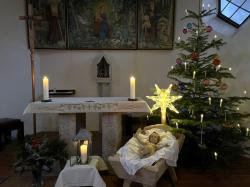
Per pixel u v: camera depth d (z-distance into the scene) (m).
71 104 2.72
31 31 3.09
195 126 3.01
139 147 2.52
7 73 4.18
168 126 2.81
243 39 3.45
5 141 3.80
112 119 2.89
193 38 2.99
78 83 4.54
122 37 4.34
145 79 4.50
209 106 2.81
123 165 2.21
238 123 2.94
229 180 2.81
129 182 2.27
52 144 2.64
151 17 4.26
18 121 3.96
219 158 2.92
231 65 3.61
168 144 2.45
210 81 3.15
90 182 2.39
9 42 4.13
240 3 3.81
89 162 2.54
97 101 2.82
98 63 4.35
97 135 4.28
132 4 4.26
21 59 4.22
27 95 4.31
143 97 4.52
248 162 3.30
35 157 2.42
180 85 3.03
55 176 2.80
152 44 4.33
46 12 4.21
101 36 4.34
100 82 4.38
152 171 2.07
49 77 4.49
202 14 3.29
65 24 4.27
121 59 4.47
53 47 4.31
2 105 4.23
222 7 4.05
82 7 4.25
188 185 2.68
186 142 3.09
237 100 2.95
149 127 2.83
